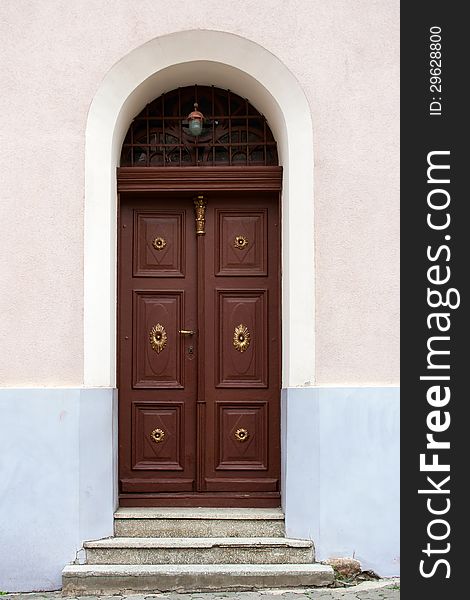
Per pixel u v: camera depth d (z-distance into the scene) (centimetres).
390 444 560
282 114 586
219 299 626
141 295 627
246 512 585
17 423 554
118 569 534
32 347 564
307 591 526
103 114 579
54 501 551
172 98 635
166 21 578
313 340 567
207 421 618
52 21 577
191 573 530
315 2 582
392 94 580
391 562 552
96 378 568
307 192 576
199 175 611
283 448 588
